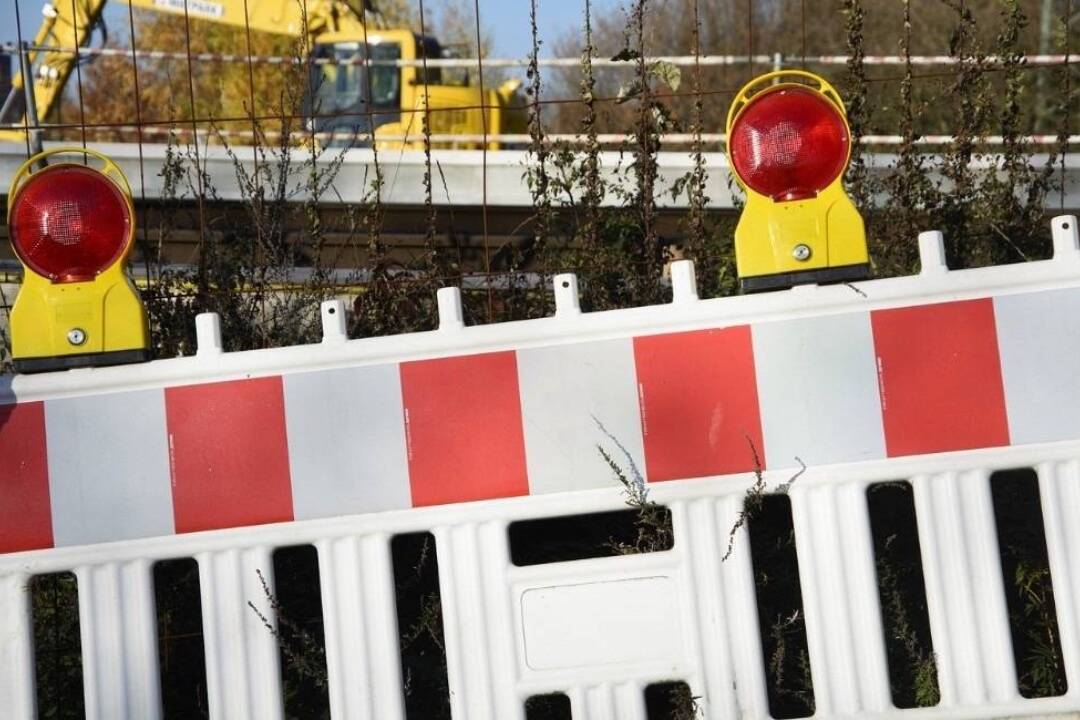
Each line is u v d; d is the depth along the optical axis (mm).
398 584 4031
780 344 3229
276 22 13125
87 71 15617
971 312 3211
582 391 3250
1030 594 3816
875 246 4793
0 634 3266
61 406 3297
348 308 4902
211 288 4770
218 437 3277
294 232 6238
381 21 14117
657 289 4711
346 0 13242
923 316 3215
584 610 3205
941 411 3195
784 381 3223
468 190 7355
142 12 15711
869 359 3215
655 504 3225
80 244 3326
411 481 3252
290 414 3279
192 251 6461
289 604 4121
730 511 3215
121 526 3273
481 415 3258
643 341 3252
